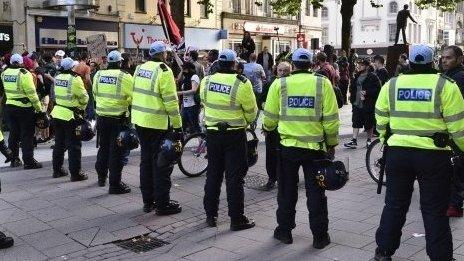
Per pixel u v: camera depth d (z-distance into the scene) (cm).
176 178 859
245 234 589
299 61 530
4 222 635
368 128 1138
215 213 620
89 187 795
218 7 3175
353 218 638
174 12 1675
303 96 523
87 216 659
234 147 595
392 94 465
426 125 446
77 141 823
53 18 2217
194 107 1053
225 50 603
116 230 610
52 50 2225
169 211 666
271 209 691
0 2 2042
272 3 2680
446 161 448
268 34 3641
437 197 450
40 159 985
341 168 521
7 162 954
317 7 2403
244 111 595
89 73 1254
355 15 5922
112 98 741
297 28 4006
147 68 652
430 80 448
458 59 621
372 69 1120
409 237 563
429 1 2692
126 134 724
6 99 902
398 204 472
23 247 558
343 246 542
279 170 549
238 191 598
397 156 460
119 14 2519
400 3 5688
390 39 5759
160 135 655
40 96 1176
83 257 533
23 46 1934
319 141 527
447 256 450
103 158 786
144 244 571
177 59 1204
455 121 438
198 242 569
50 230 608
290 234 555
